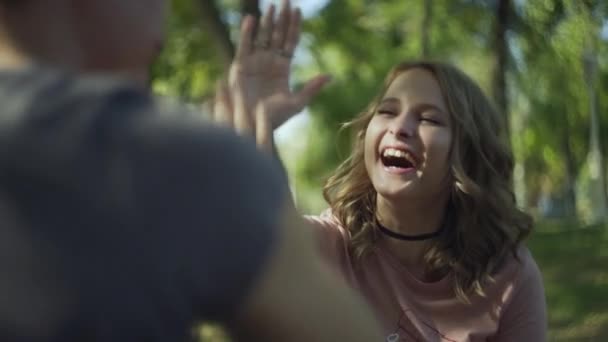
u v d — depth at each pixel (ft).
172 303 3.39
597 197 86.22
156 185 3.40
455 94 9.25
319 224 9.37
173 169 3.42
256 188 3.50
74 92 3.51
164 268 3.38
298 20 7.07
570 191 102.47
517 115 79.00
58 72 3.58
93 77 3.61
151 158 3.43
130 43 3.88
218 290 3.44
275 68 6.95
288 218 3.58
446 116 9.21
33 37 3.67
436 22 55.06
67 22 3.75
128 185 3.39
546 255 40.81
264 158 3.63
